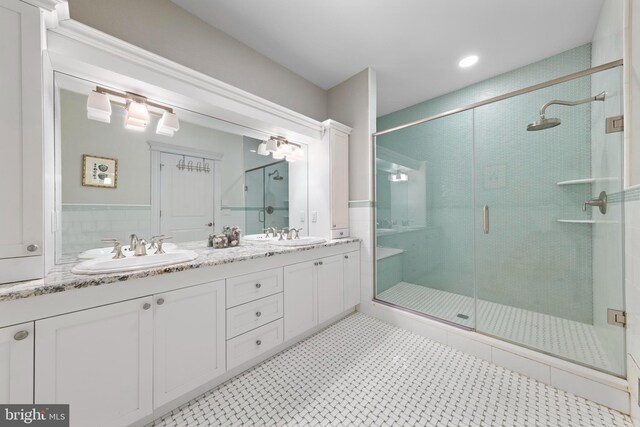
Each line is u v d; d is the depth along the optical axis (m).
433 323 2.06
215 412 1.28
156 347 1.18
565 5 1.75
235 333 1.51
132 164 1.70
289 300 1.86
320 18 1.87
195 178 2.02
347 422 1.22
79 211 1.49
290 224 2.70
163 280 1.20
